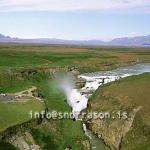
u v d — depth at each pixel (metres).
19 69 110.56
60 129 63.94
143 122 59.44
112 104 71.69
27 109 63.75
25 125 55.75
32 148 52.88
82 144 59.47
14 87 93.25
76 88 106.62
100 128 67.19
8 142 50.78
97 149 59.78
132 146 56.81
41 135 57.06
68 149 56.84
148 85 80.81
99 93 81.31
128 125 61.56
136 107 65.31
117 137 61.56
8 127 52.69
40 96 84.31
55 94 96.00
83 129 69.25
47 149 54.78
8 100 71.88
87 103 83.25
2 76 97.81
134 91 75.94
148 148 53.84
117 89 79.31
